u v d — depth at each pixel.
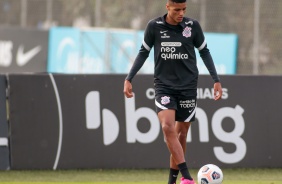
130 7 76.88
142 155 33.09
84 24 79.88
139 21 76.44
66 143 32.91
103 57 70.00
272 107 33.47
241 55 68.44
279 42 67.06
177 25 24.94
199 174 25.05
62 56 73.94
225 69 64.88
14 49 77.69
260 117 33.41
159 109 24.89
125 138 33.09
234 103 33.31
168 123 24.50
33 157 32.81
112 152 33.09
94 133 33.00
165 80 25.03
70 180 30.62
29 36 76.94
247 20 69.00
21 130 32.72
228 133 33.31
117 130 33.09
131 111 33.09
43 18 81.25
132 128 33.09
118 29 73.56
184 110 25.30
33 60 76.38
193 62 25.20
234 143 33.31
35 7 81.56
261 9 67.44
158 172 32.78
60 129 32.91
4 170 32.91
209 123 33.19
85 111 33.03
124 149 33.09
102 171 33.03
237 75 33.38
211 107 33.19
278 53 67.19
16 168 32.75
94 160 33.03
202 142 33.16
